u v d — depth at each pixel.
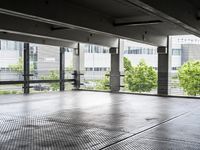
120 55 13.20
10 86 11.95
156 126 5.64
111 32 8.38
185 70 13.92
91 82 15.87
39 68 13.07
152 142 4.42
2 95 11.20
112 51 13.14
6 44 12.07
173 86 12.69
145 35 10.07
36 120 6.11
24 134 4.84
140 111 7.58
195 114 7.16
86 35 10.91
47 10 6.02
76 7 6.89
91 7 7.28
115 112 7.34
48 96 11.15
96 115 6.83
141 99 10.57
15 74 12.20
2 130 5.13
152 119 6.40
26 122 5.88
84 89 14.07
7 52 12.09
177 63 15.45
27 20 8.23
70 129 5.27
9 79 12.09
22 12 5.48
